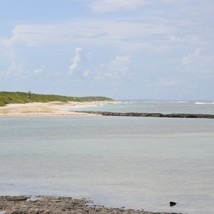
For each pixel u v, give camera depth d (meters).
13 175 40.97
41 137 83.94
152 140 80.62
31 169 44.59
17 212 26.14
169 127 115.94
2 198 30.39
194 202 30.31
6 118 145.25
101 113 175.38
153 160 51.94
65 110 189.25
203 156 56.09
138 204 29.67
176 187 35.34
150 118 161.00
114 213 26.19
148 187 35.34
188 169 44.88
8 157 54.53
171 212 27.55
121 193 33.03
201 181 38.03
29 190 34.12
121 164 48.59
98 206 28.56
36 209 26.78
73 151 61.47
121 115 173.62
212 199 31.14
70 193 33.06
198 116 166.88
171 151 62.16
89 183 37.03
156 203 29.95
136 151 61.97
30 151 61.09
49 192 33.41
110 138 83.94
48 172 42.78
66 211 26.42
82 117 159.00
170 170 44.12
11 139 79.56
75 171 43.34
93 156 55.75
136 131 101.56
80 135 89.50
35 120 137.50
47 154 57.69
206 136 89.50
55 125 117.62
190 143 74.88
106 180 38.50
